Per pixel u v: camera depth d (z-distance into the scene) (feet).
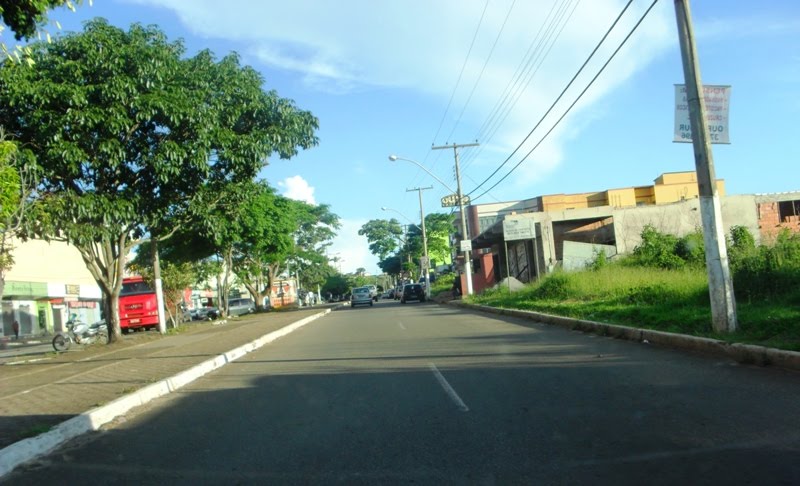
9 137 46.29
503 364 31.89
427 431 19.83
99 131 48.91
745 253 45.19
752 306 36.88
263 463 17.48
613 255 90.53
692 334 33.19
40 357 56.34
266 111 58.13
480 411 21.94
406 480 15.44
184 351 47.47
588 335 42.01
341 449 18.40
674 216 96.12
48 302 143.84
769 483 13.76
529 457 16.63
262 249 131.23
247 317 119.14
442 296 149.38
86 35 47.62
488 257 133.49
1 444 19.66
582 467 15.60
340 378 30.86
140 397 27.81
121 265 63.93
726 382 23.77
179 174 54.60
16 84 43.62
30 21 25.18
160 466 17.81
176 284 101.40
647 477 14.62
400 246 273.13
